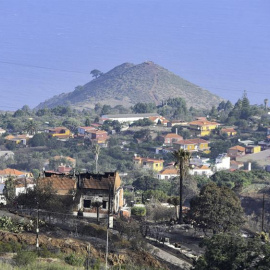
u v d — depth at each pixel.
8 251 118.38
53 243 126.94
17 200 165.88
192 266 124.12
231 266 110.31
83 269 110.88
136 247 135.88
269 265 107.31
